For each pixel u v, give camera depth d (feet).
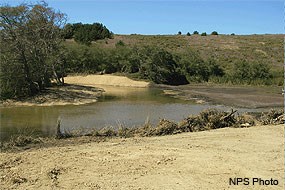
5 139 52.19
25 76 97.04
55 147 46.16
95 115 74.43
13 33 95.71
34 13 104.58
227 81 152.87
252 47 219.41
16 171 36.04
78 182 32.96
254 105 89.40
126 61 157.07
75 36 226.58
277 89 129.18
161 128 53.78
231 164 37.45
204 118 58.08
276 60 194.29
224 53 204.33
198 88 134.10
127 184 32.35
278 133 52.06
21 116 73.36
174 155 40.93
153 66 148.05
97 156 41.11
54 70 122.01
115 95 111.96
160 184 32.27
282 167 36.45
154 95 112.47
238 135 50.93
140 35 263.29
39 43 102.47
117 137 51.85
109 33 246.68
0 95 92.12
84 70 160.56
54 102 92.43
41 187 31.78
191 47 215.51
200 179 33.37
